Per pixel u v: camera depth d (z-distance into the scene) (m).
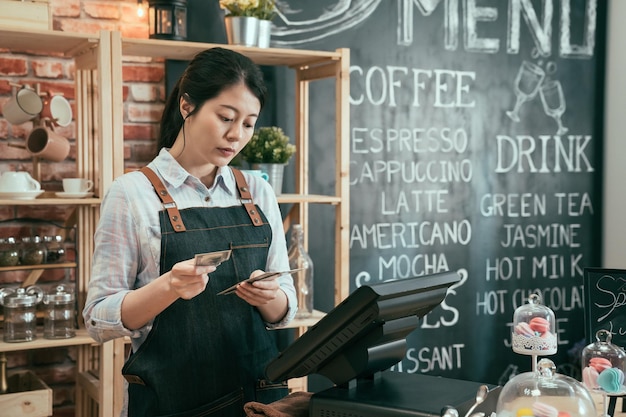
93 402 3.11
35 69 3.13
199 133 1.81
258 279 1.73
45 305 2.79
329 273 3.69
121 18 3.25
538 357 4.17
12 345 2.65
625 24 4.21
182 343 1.81
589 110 4.30
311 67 3.38
